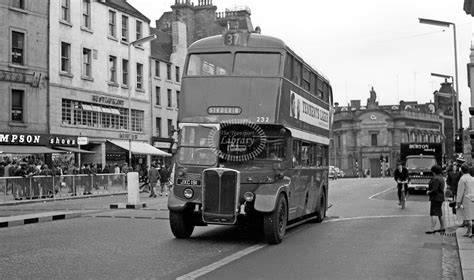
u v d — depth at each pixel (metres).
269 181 12.24
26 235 13.52
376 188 42.34
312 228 15.49
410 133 103.81
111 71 43.66
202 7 58.47
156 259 10.00
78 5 39.53
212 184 11.88
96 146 41.03
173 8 58.25
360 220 17.78
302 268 9.27
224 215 11.77
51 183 27.00
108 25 43.00
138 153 42.72
